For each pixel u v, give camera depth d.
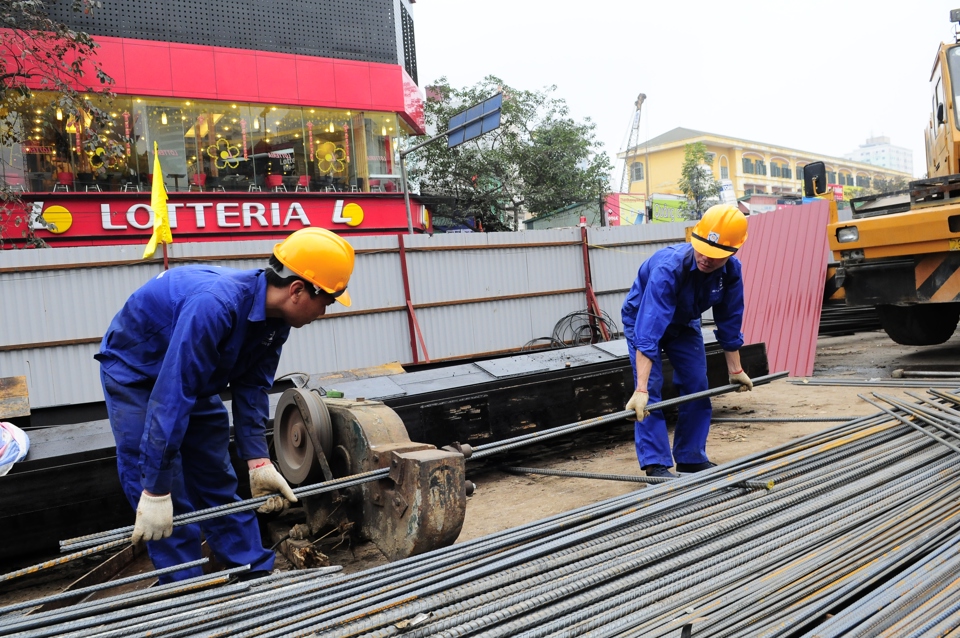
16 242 13.29
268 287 2.65
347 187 17.16
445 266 10.91
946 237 6.73
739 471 3.54
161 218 7.69
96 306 8.70
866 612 2.07
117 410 2.71
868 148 149.12
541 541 2.77
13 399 4.36
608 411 5.46
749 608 2.14
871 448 3.85
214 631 2.12
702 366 4.31
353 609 2.21
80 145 13.87
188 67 14.99
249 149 15.91
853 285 7.66
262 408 2.95
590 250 12.16
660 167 60.91
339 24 16.94
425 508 2.74
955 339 10.21
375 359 10.34
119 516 3.70
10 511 3.45
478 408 4.80
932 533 2.65
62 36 11.46
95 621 2.18
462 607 2.21
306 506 3.49
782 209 9.38
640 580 2.38
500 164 23.31
